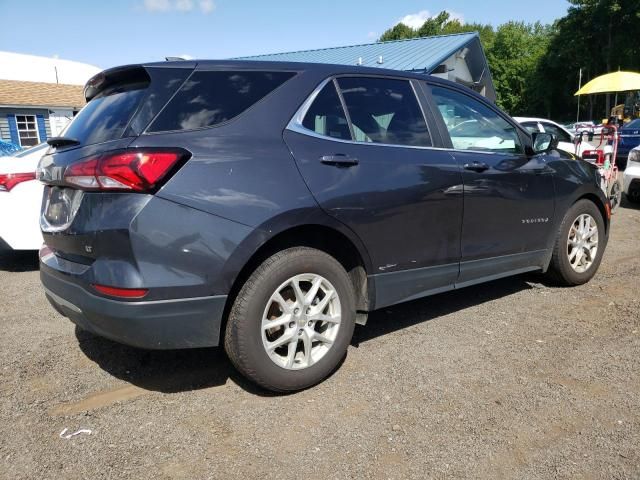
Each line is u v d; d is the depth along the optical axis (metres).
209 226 2.64
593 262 4.95
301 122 3.08
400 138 3.50
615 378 3.17
